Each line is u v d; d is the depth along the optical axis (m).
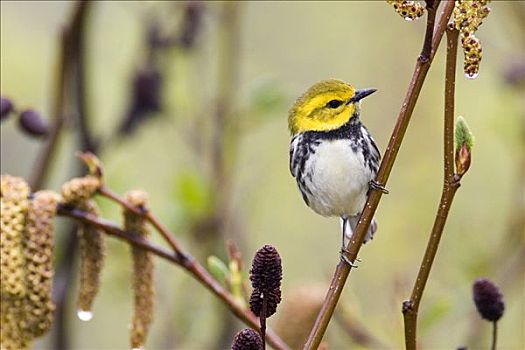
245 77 15.16
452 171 5.27
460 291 10.98
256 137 15.02
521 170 13.10
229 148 12.23
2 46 14.24
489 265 12.25
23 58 14.21
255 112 11.77
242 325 11.95
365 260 13.89
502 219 14.29
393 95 14.86
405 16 5.20
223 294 7.21
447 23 5.22
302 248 14.84
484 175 15.09
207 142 12.57
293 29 15.59
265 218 14.87
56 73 9.89
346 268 5.47
